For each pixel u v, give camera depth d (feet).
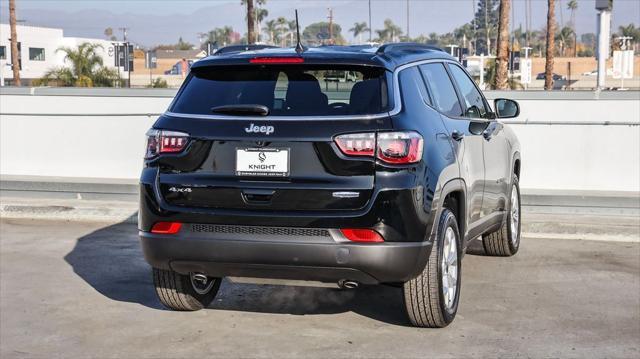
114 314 22.43
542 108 39.55
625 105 38.96
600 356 18.98
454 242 21.22
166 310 22.82
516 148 29.35
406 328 21.07
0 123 44.09
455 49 170.09
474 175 23.06
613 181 39.06
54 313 22.49
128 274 26.99
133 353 19.27
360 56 19.43
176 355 19.12
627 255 30.04
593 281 26.09
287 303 23.47
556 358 18.84
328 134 18.52
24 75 305.32
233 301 23.66
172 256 19.48
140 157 42.75
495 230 27.55
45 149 43.65
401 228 18.43
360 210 18.35
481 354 19.07
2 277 26.43
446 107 22.20
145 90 42.52
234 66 20.01
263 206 18.80
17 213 37.81
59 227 35.27
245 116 19.19
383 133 18.44
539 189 38.63
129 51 240.94
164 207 19.49
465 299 23.88
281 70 19.75
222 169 19.13
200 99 19.90
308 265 18.60
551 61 182.39
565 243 32.40
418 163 18.80
